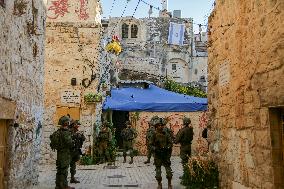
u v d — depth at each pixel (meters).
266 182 5.07
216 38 8.34
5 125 6.55
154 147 8.76
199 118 19.50
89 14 15.66
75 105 14.92
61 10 15.67
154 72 33.97
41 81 9.12
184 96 20.47
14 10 6.60
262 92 5.12
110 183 9.91
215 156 8.52
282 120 4.81
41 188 9.05
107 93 18.28
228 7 7.18
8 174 6.56
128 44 34.66
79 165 14.30
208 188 8.39
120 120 21.41
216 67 8.34
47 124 14.76
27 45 7.64
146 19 35.50
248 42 5.82
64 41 15.22
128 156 18.42
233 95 6.84
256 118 5.46
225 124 7.51
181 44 32.44
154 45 34.97
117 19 34.97
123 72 29.12
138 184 9.74
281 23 4.45
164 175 11.67
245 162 6.08
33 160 8.36
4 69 6.07
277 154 4.84
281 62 4.47
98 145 14.54
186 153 10.97
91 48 15.22
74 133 9.91
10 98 6.47
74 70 15.10
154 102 18.34
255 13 5.43
